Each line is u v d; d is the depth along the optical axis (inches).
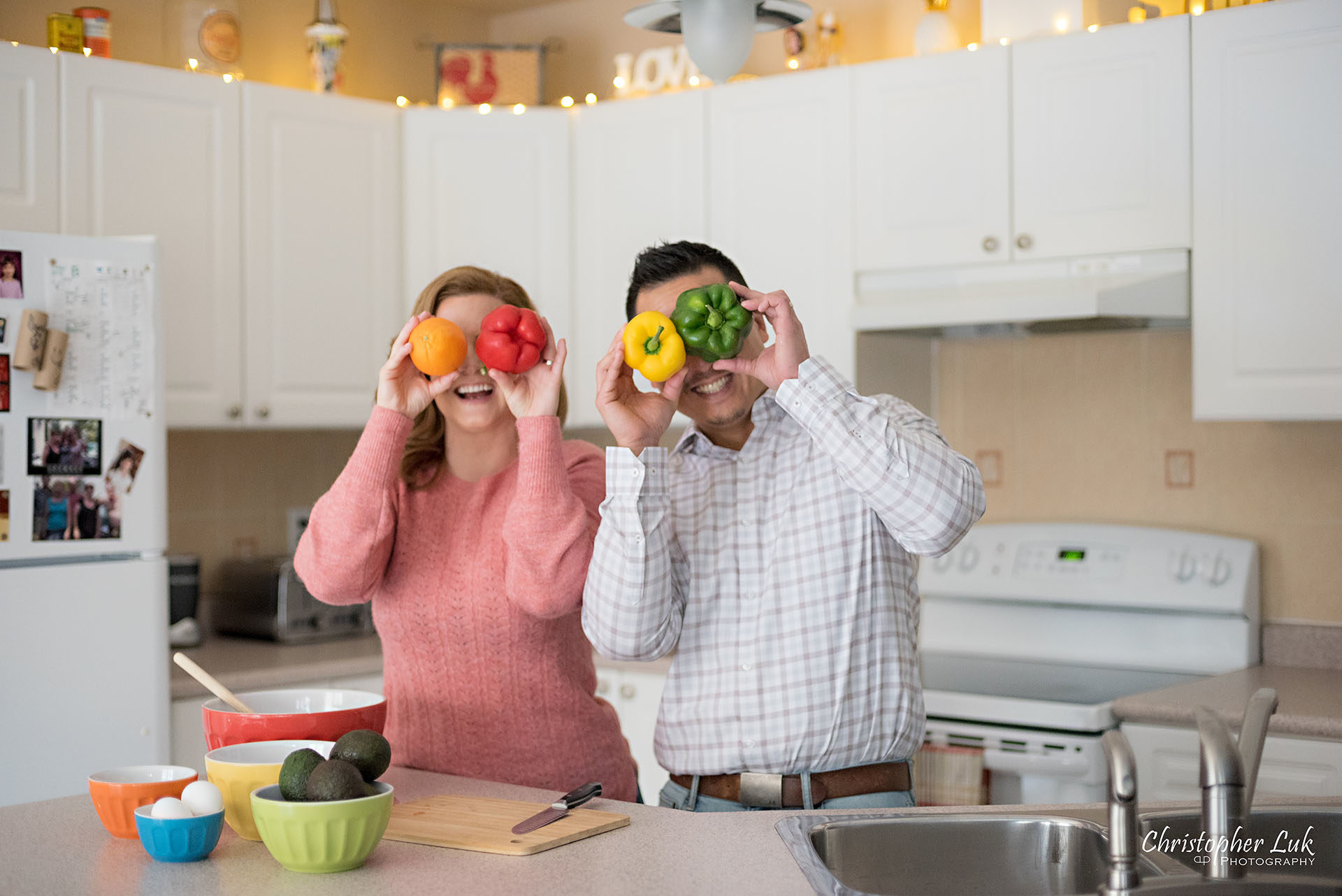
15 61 96.3
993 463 116.6
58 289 87.1
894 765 57.1
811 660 55.4
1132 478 109.3
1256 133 90.0
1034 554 110.1
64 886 40.9
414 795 53.2
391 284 120.4
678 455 61.6
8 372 85.0
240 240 109.8
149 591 91.5
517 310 57.2
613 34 138.0
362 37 135.9
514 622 59.6
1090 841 46.2
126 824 46.1
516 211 120.9
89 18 105.1
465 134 121.0
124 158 102.4
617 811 50.1
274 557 121.5
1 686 84.6
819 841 46.5
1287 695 88.7
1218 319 92.0
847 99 107.1
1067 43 97.2
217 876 41.8
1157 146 93.7
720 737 56.5
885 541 57.2
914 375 116.6
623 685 109.6
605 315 119.6
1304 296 88.7
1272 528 102.8
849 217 107.3
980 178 101.1
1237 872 39.3
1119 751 39.3
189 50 110.0
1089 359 111.3
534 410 57.3
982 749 92.0
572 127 121.1
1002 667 106.1
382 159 119.6
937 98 102.9
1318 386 88.5
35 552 86.2
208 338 107.8
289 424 113.4
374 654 110.6
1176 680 99.5
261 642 117.1
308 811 40.6
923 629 115.5
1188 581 102.3
